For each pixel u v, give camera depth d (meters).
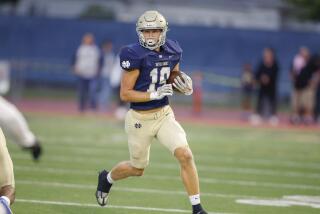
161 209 30.02
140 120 27.05
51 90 90.69
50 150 47.28
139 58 26.62
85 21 93.06
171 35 91.50
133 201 31.58
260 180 38.78
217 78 87.69
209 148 51.56
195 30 91.31
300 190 36.12
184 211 29.75
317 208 31.31
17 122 30.20
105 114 75.69
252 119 74.88
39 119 67.50
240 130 65.50
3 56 94.56
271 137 60.97
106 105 79.50
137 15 123.56
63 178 36.94
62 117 70.31
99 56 74.88
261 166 44.16
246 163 45.12
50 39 93.81
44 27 93.88
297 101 75.19
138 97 26.55
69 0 125.94
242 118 78.69
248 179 39.00
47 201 30.88
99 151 47.66
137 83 27.16
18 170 38.75
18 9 125.69
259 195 34.22
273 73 73.75
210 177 39.12
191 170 26.11
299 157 49.16
